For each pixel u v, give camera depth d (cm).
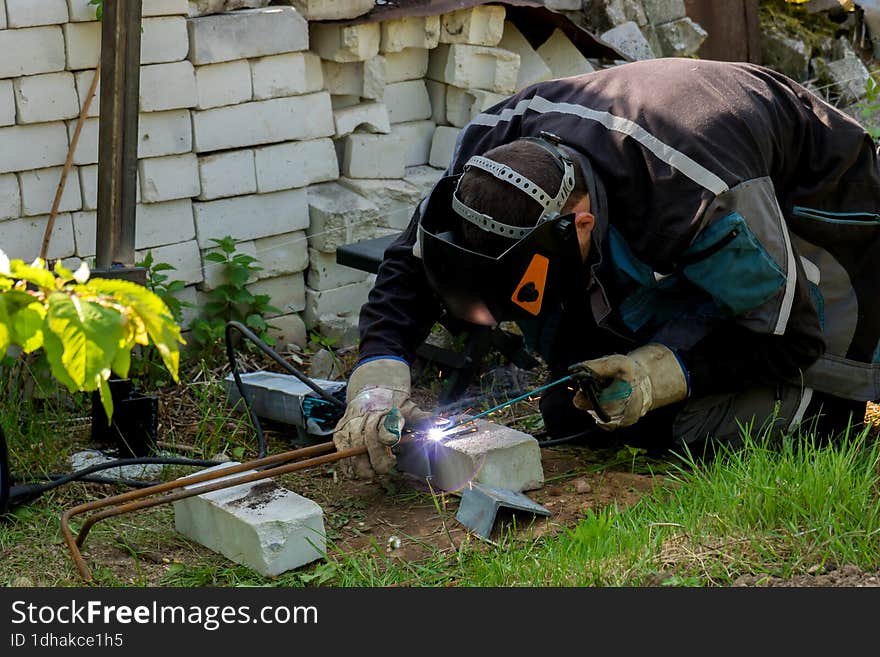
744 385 577
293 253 790
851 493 509
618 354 560
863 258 579
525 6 831
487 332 673
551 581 471
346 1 773
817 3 1152
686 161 518
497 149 512
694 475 554
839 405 602
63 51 679
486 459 552
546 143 519
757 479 523
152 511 562
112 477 591
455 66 830
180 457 620
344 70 807
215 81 730
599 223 519
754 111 541
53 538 526
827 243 571
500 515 544
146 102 704
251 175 759
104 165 620
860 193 572
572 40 910
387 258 591
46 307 279
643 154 525
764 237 516
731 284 521
